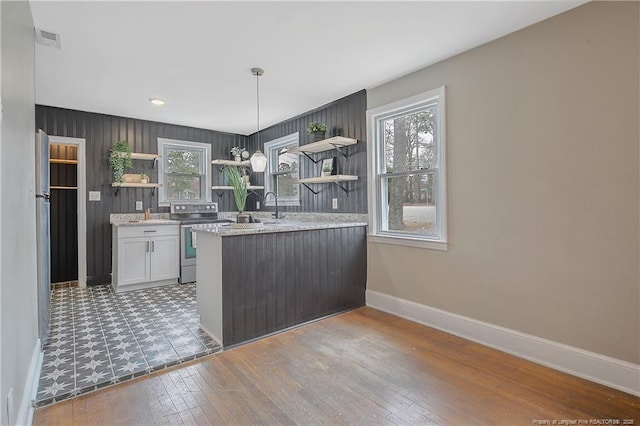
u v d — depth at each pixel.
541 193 2.36
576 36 2.18
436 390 2.04
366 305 3.69
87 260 4.47
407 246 3.27
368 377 2.19
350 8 2.15
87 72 3.12
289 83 3.45
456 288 2.89
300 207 4.68
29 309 1.99
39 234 2.50
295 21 2.30
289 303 3.04
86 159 4.45
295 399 1.96
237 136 5.78
